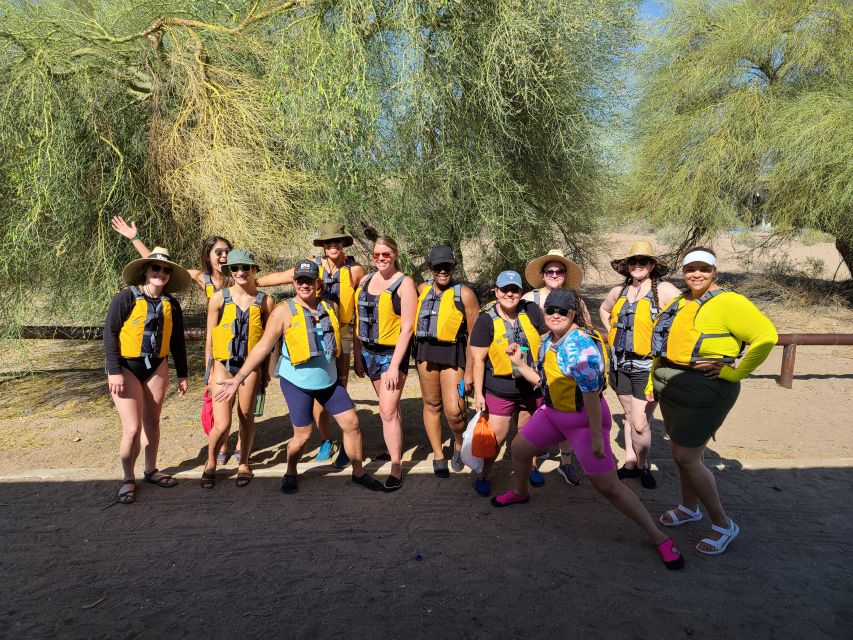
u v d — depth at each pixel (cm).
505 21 631
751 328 310
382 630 279
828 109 1007
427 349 426
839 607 293
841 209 998
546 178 842
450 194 756
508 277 381
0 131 604
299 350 392
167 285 432
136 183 739
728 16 1156
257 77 760
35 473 446
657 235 1447
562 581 316
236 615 290
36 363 816
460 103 727
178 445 519
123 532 370
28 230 620
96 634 276
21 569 330
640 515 330
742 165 1118
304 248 691
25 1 707
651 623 281
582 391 312
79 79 664
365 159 695
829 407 634
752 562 333
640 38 839
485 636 274
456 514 393
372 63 682
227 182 636
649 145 1215
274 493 425
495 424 413
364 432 555
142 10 764
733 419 596
